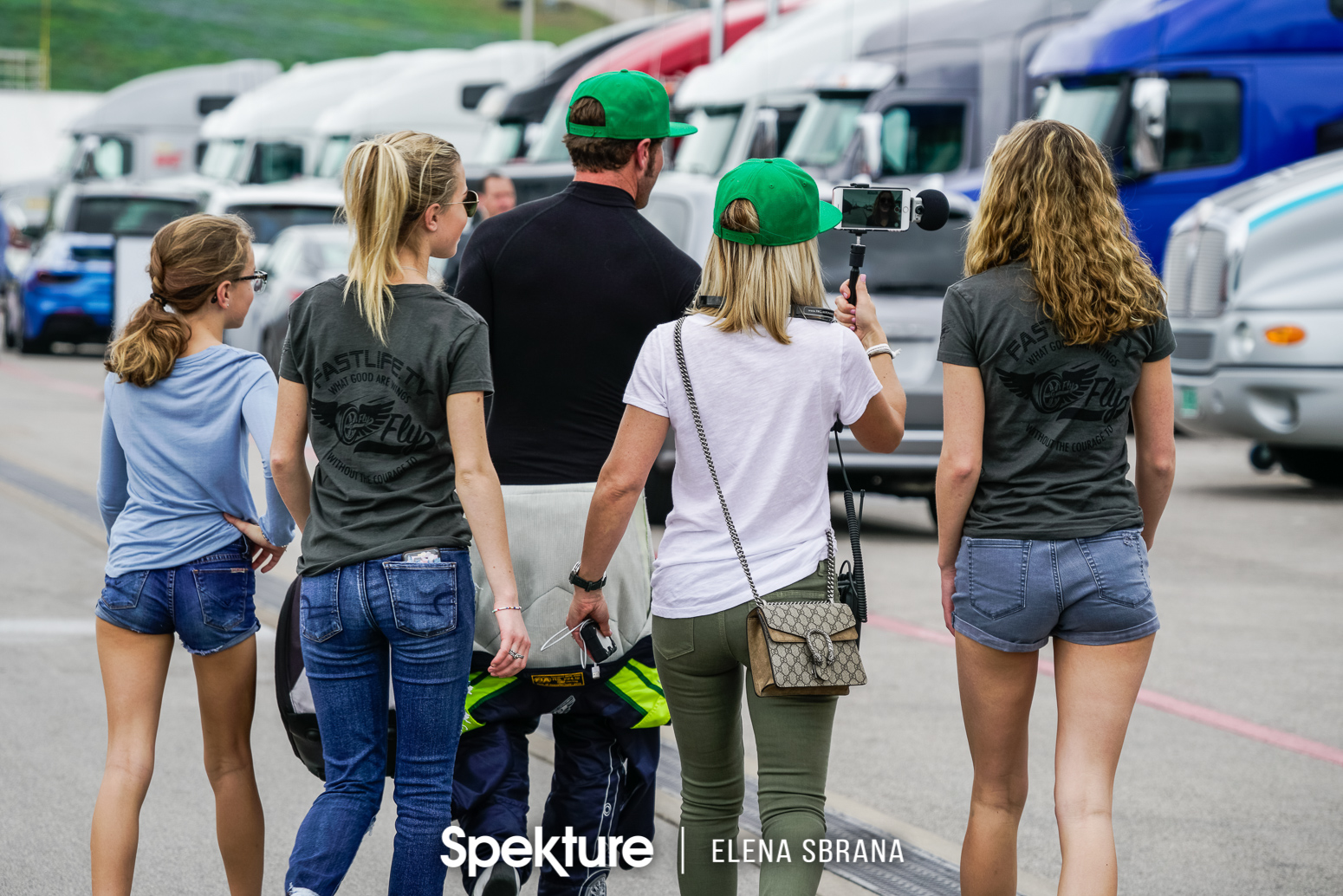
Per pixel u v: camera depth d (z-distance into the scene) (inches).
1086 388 248.1
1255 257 852.0
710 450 245.8
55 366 1627.7
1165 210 1116.5
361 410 245.4
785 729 243.8
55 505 764.0
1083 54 1125.1
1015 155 250.5
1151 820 361.1
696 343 246.1
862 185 268.4
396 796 251.6
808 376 244.8
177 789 372.5
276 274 1115.9
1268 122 1112.2
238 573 268.4
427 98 1648.6
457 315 248.2
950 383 253.4
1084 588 247.3
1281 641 536.1
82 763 386.9
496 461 290.8
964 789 382.6
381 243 246.5
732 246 246.1
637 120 287.3
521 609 278.7
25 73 5068.9
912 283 711.7
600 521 256.1
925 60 1160.2
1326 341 829.8
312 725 286.5
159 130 2180.1
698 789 260.1
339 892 316.5
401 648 246.2
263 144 1836.9
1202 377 875.4
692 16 1446.9
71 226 1705.2
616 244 288.7
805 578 244.8
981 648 255.3
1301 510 830.5
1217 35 1109.7
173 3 5949.8
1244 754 411.5
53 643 504.7
